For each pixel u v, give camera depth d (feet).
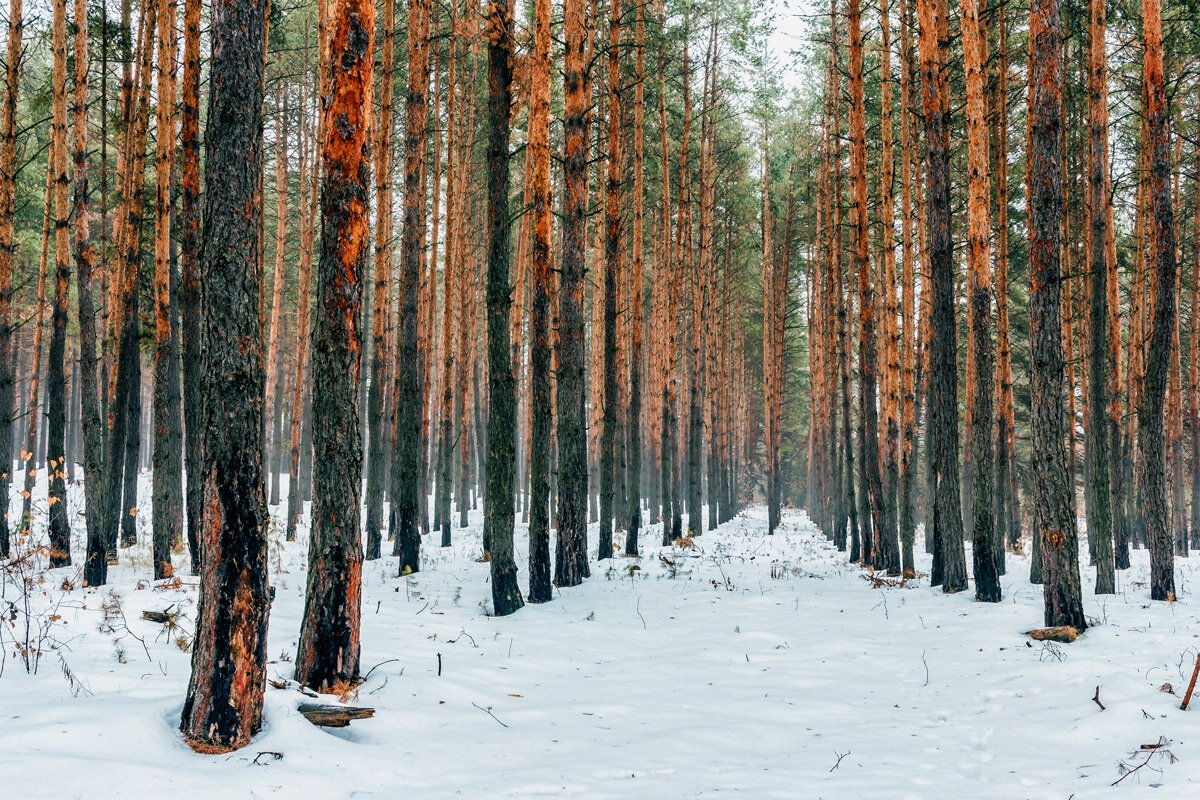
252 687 14.38
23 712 14.11
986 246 36.40
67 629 22.71
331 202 19.10
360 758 14.11
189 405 32.68
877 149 60.85
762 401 169.78
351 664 18.54
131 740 13.15
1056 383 28.27
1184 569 50.72
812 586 41.78
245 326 15.08
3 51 54.39
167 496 35.81
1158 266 34.17
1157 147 33.96
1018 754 15.76
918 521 101.71
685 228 82.53
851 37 49.49
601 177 69.05
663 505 67.56
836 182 68.23
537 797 12.73
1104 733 16.07
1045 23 28.60
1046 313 28.55
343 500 18.78
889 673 23.21
